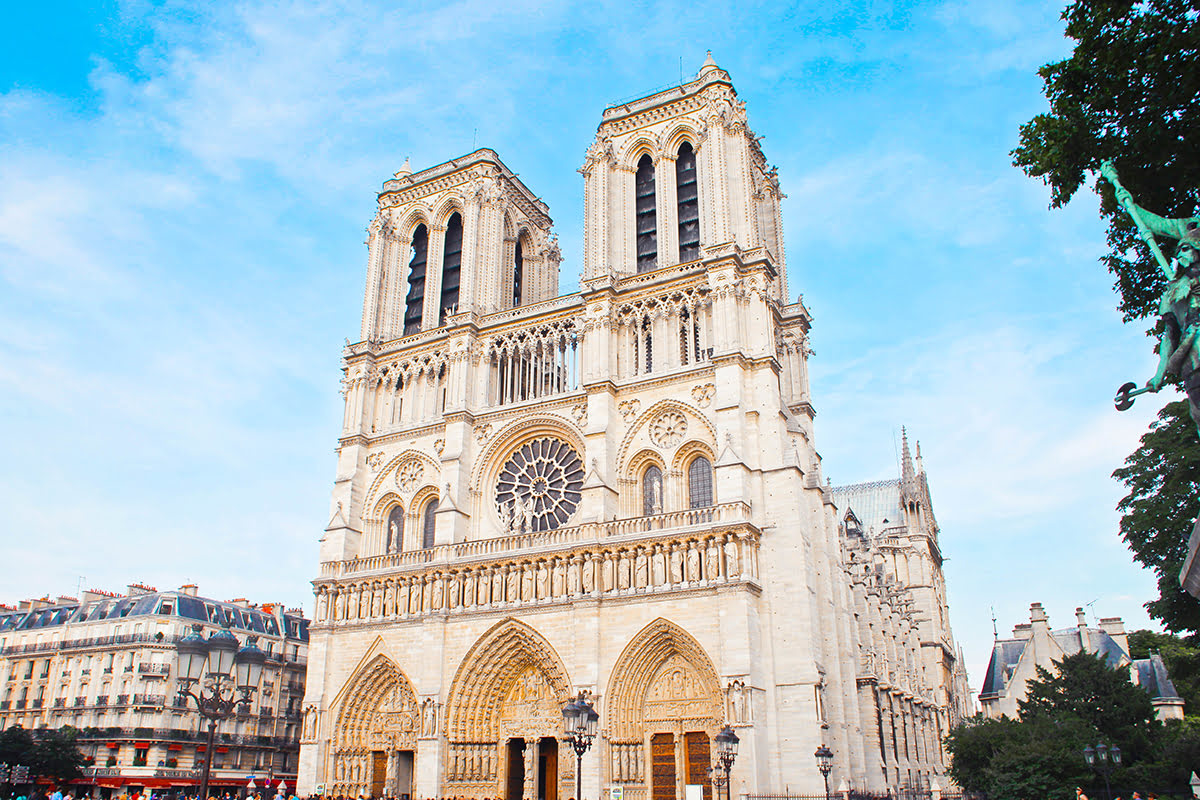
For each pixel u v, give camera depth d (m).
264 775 103.44
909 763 92.06
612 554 72.69
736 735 61.47
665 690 69.75
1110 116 31.55
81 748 94.94
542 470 83.44
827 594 74.06
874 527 141.38
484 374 88.88
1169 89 29.92
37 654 105.44
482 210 95.06
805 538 72.44
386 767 78.94
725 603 66.94
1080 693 75.56
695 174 89.31
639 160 92.38
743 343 77.69
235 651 37.34
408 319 99.50
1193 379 16.53
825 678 70.94
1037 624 112.44
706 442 75.75
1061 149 31.98
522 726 74.56
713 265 79.38
